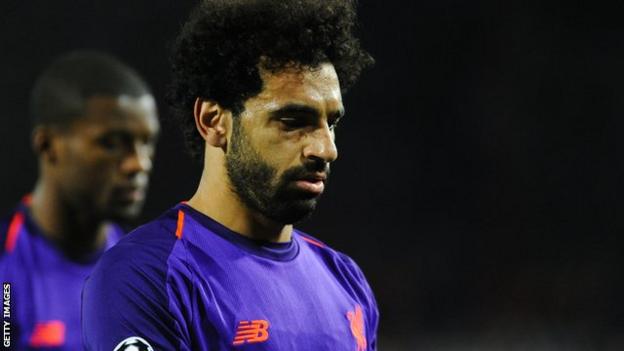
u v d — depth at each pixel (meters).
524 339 36.91
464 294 39.00
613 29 41.22
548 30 41.38
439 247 40.22
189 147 6.91
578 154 40.97
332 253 7.46
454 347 36.66
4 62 34.75
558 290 38.19
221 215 6.48
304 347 6.32
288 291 6.49
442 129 41.34
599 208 40.47
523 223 40.34
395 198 40.97
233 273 6.27
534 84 41.28
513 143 41.06
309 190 6.06
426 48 41.38
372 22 41.19
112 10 36.38
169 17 36.91
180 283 5.97
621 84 41.12
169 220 6.53
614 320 37.12
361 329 6.99
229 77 6.16
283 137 6.02
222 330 5.97
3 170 33.97
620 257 39.22
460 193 40.94
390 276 39.53
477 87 41.34
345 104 41.16
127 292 5.89
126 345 5.72
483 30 41.38
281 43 6.01
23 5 35.03
